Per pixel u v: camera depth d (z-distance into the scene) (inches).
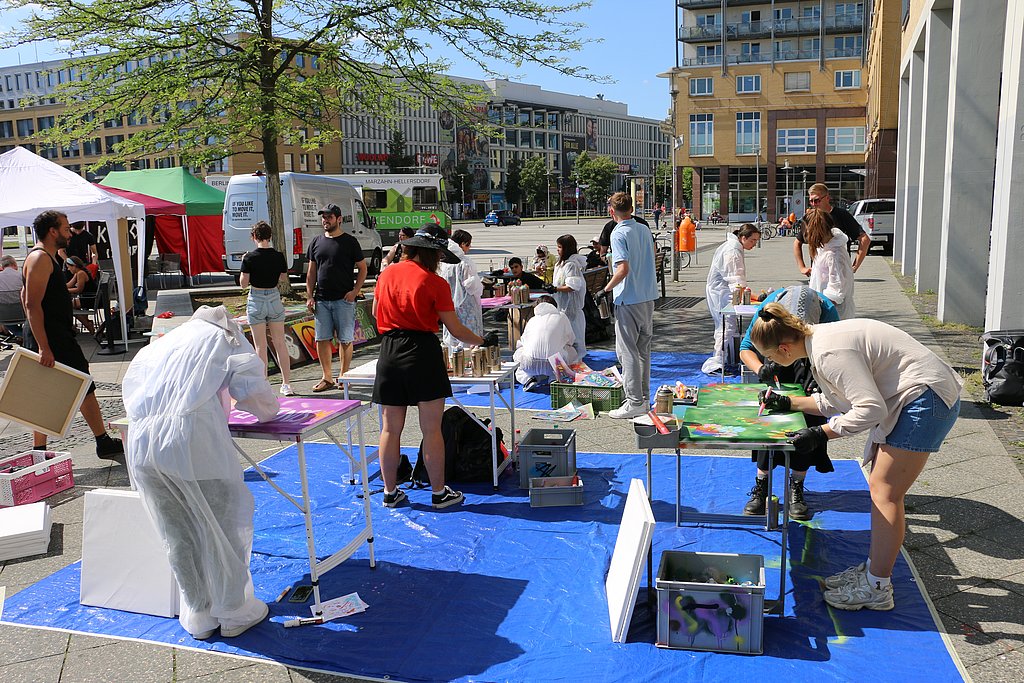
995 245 313.6
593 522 188.7
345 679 128.5
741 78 2324.1
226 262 811.4
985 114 430.9
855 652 130.2
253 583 163.6
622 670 127.8
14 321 447.2
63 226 227.9
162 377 134.3
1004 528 175.3
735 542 174.1
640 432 148.9
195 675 130.6
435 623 145.1
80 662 135.6
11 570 173.6
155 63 581.0
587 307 434.9
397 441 200.8
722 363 338.3
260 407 141.9
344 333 337.1
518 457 211.9
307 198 795.4
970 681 121.2
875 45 1440.7
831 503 195.6
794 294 183.9
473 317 322.3
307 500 148.3
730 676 124.9
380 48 573.0
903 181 896.3
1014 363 272.4
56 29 531.2
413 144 4498.0
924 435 133.4
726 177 2389.3
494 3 554.3
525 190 4633.4
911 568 157.6
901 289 625.9
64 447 266.7
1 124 3710.6
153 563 151.8
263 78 583.5
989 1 422.9
